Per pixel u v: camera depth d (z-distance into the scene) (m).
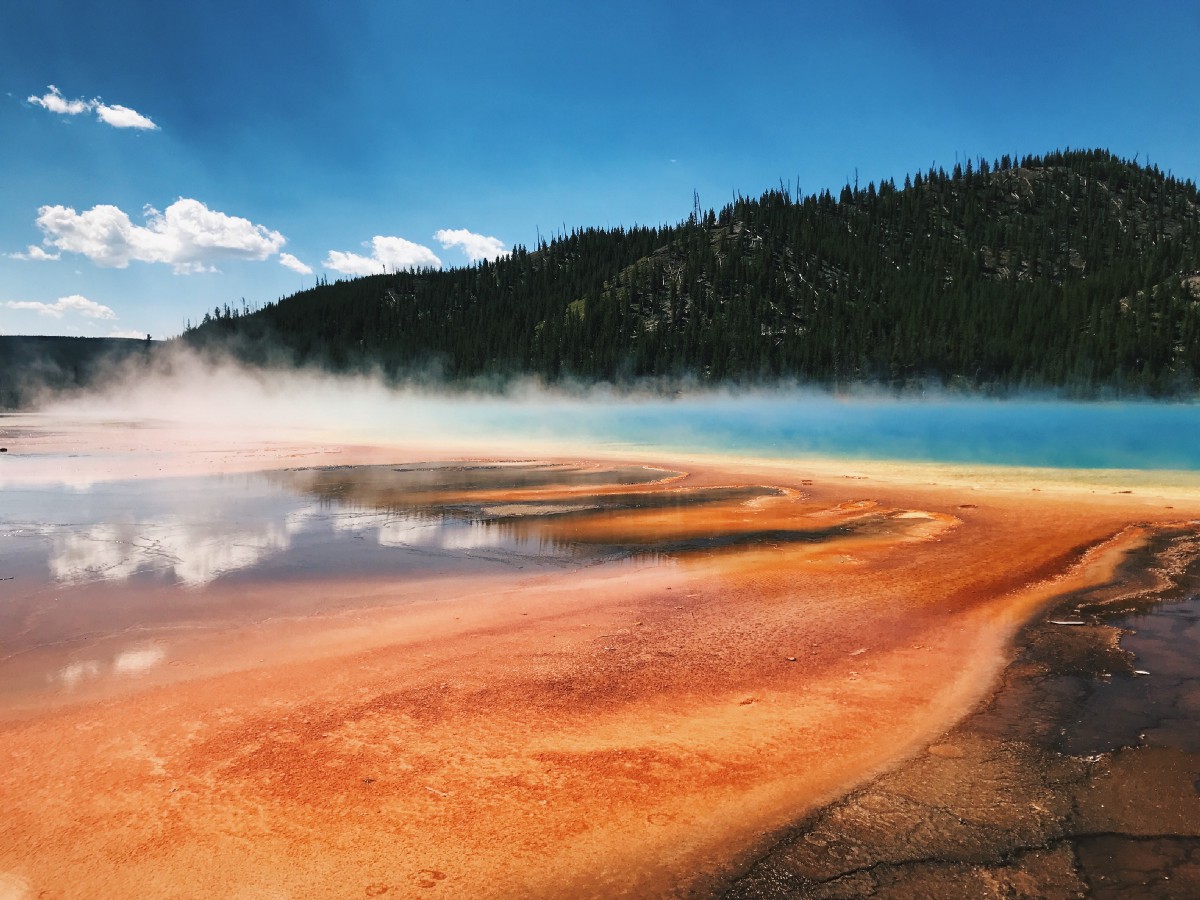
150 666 6.62
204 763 4.87
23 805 4.41
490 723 5.42
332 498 17.39
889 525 13.33
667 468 23.78
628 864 3.80
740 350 109.50
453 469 24.08
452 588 9.37
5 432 48.53
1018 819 4.12
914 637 7.25
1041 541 11.50
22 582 9.65
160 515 14.93
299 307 159.75
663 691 5.99
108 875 3.77
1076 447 31.17
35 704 5.82
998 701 5.71
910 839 3.96
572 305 137.38
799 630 7.50
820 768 4.73
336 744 5.11
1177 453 28.53
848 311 118.88
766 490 18.27
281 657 6.85
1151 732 5.11
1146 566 9.77
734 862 3.81
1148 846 3.85
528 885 3.66
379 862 3.83
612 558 11.03
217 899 3.58
